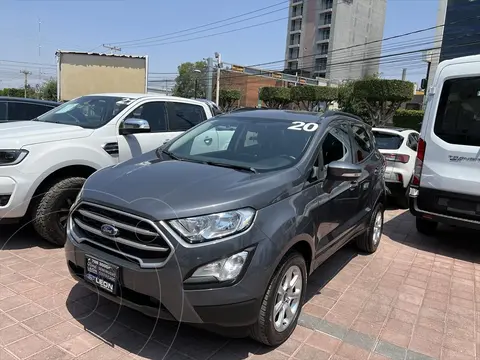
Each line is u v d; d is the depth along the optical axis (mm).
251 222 2744
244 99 64188
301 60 99062
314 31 95875
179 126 6199
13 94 77562
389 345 3254
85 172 4887
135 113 5625
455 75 5336
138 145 5453
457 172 5312
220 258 2598
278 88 41000
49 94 65438
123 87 14766
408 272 4848
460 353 3234
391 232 6555
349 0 91750
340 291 4184
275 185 3072
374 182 4988
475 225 5234
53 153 4469
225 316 2625
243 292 2641
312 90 38875
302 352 3055
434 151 5496
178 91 68750
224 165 3471
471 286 4547
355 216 4492
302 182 3332
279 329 3041
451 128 5363
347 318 3631
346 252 5418
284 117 4285
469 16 37000
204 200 2725
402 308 3906
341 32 92062
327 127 4105
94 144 4934
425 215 5637
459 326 3648
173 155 3883
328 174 3502
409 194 5805
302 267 3254
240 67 52781
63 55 14078
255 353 2994
